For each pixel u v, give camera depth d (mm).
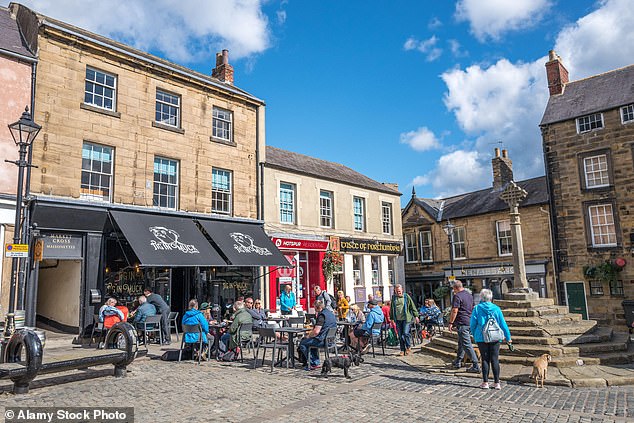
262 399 6922
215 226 16125
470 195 30547
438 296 27281
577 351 9289
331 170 23406
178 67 16562
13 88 12078
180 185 15570
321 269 20297
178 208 15438
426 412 6234
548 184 23766
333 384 8047
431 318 14531
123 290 13969
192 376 8648
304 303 19859
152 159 14883
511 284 25422
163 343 12961
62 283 13797
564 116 23484
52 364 7180
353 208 22734
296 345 11438
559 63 25438
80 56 13461
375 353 11852
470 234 27750
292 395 7191
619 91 22328
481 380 8391
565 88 25297
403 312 11516
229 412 6195
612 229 21562
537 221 24406
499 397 7109
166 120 15656
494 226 26594
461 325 9156
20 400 6699
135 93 14680
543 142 24094
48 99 12680
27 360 6902
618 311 20859
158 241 13539
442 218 29234
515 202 12266
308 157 23906
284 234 18641
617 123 21688
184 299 15773
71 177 12914
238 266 15883
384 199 24797
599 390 7504
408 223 31094
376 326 11117
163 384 7910
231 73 19578
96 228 13188
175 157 15547
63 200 12445
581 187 22547
